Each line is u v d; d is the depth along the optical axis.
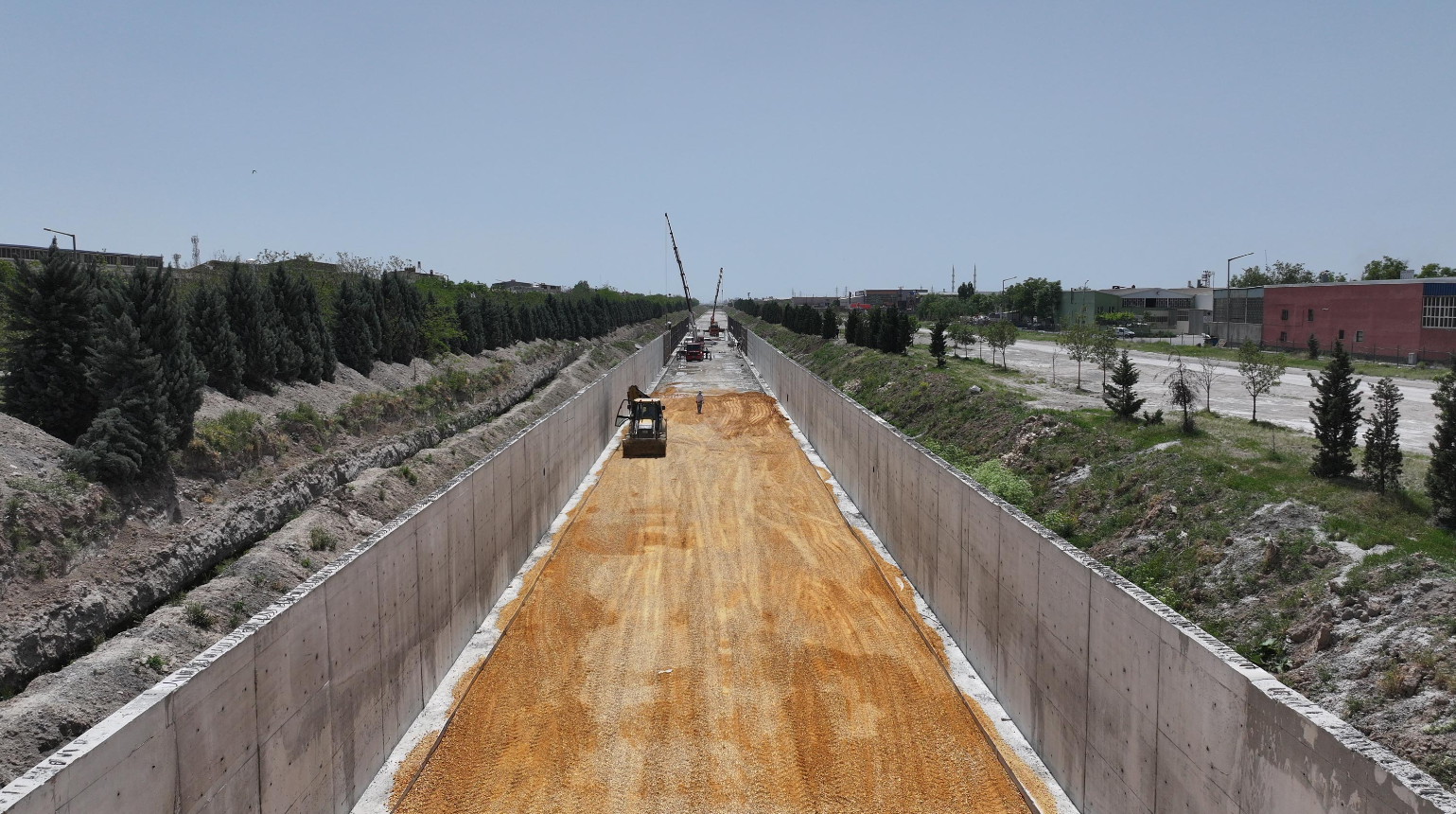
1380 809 6.74
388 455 32.72
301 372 35.69
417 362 48.12
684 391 66.06
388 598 13.97
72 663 15.79
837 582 21.95
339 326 41.56
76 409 23.12
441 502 16.72
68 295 23.00
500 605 20.70
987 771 13.32
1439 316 48.66
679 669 16.66
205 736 8.92
